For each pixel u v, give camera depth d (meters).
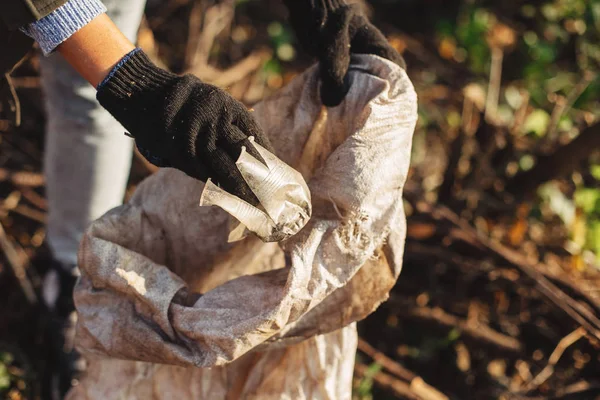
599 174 2.31
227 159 0.97
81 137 1.55
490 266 2.03
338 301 1.23
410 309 2.00
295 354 1.30
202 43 2.55
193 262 1.33
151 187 1.29
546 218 2.33
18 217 2.11
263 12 2.93
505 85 2.81
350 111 1.22
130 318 1.15
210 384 1.33
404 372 1.82
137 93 0.98
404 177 1.14
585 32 2.90
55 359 1.80
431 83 2.80
